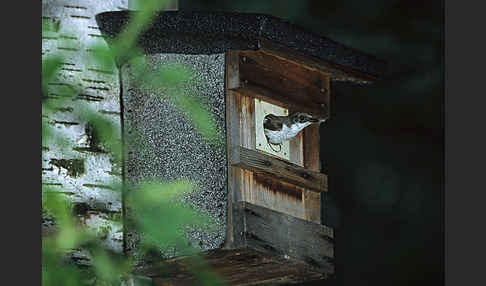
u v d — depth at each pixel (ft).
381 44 74.74
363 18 75.10
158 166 45.85
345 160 74.95
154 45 46.03
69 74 46.47
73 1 47.11
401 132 74.84
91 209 45.68
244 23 44.24
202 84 45.47
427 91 74.69
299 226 46.44
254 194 45.24
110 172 46.26
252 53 45.68
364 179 74.38
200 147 45.09
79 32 46.91
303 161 48.83
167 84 46.03
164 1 47.42
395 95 75.15
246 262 45.42
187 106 45.52
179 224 44.86
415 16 74.54
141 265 45.37
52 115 46.03
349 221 73.82
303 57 47.29
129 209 45.98
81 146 46.09
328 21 75.25
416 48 74.54
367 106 75.46
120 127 46.73
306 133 49.16
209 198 44.55
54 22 46.80
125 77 46.98
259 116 46.26
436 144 74.49
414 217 73.56
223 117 44.93
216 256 44.47
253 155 44.93
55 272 43.50
